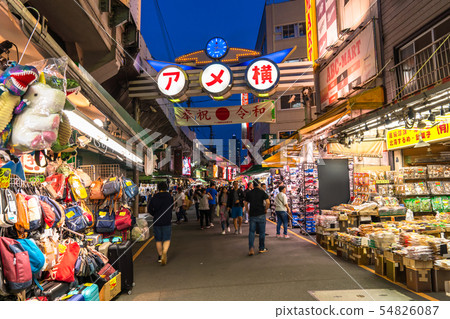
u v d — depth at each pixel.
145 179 20.11
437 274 4.73
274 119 13.27
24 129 2.70
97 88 6.11
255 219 7.83
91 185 6.67
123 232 7.19
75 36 8.80
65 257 3.81
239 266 6.65
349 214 7.86
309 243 9.11
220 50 13.71
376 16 9.35
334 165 10.58
